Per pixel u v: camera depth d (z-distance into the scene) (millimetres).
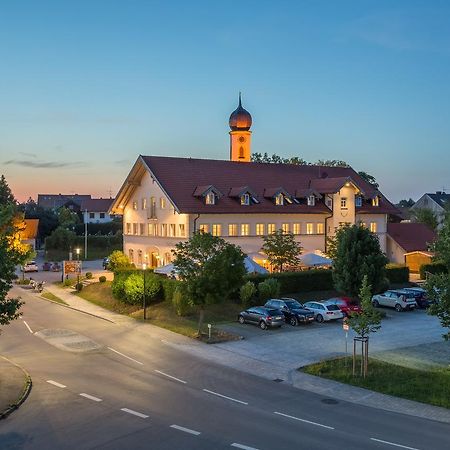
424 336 34375
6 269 21000
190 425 18625
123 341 32812
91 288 52281
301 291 47688
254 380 24875
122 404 20859
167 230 58625
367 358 26062
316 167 70438
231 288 34344
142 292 42875
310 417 19781
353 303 40781
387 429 18562
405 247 67875
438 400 21703
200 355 29547
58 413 19781
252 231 58781
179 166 60719
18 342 32219
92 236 103125
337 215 63812
